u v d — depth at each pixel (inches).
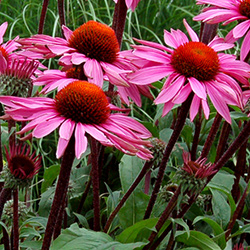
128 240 31.5
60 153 27.4
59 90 30.2
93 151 32.3
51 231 28.7
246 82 30.4
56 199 28.5
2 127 37.4
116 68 31.1
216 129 33.8
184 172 29.9
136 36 67.1
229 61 30.7
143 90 31.5
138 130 29.2
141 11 66.6
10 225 33.0
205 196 37.2
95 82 30.4
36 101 28.7
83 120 28.5
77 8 64.5
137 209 33.4
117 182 39.9
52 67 62.2
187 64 29.9
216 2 33.0
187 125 37.9
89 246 29.8
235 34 32.1
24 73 30.3
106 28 31.5
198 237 32.2
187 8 69.7
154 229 30.7
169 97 29.3
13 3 67.7
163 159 30.8
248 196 37.7
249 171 37.9
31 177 29.7
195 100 29.3
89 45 31.1
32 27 63.1
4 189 29.9
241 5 32.8
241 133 30.2
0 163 31.8
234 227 36.1
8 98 28.5
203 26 37.0
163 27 67.9
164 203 33.3
